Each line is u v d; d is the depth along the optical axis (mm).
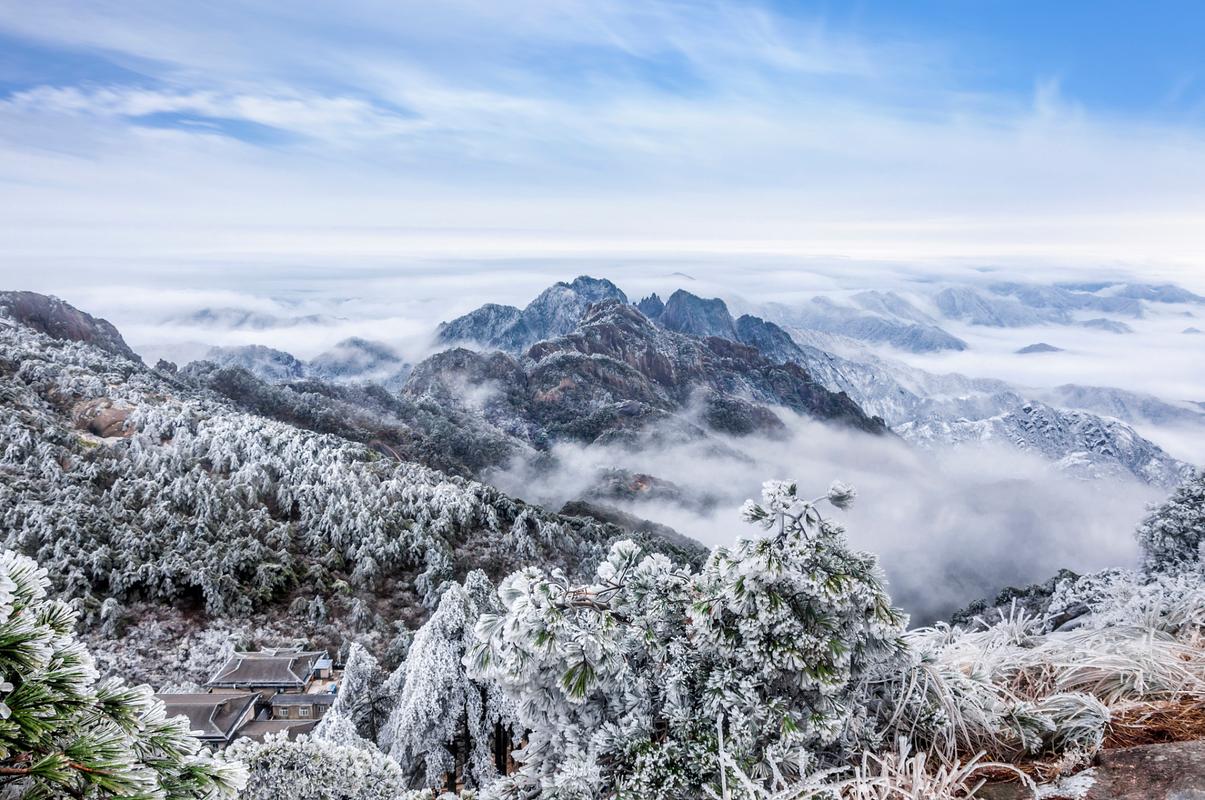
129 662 45719
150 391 102438
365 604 58031
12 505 55469
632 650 4367
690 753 3799
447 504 74750
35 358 99438
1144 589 5109
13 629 2375
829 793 3250
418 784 17750
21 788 2330
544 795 3838
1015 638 4965
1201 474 12016
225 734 38000
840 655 3820
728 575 4090
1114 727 3504
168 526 59156
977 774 3453
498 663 4262
